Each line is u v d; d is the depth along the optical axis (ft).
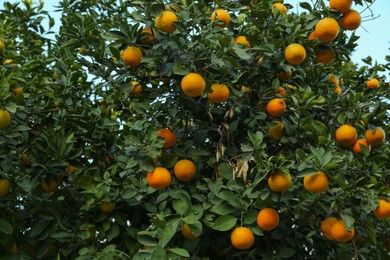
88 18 8.89
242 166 7.86
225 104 8.97
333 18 8.11
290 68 8.39
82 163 8.82
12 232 8.26
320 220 8.45
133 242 8.38
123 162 8.59
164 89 8.61
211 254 8.81
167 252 6.79
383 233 8.86
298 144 8.54
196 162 8.58
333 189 7.84
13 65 8.88
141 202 8.69
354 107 8.18
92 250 8.03
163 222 7.04
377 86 9.58
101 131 8.86
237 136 8.91
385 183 8.33
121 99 9.50
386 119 9.75
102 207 8.34
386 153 8.34
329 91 9.43
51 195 8.67
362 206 7.53
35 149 8.24
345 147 8.17
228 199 7.73
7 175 8.52
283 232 8.67
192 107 8.63
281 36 8.34
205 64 8.02
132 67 8.41
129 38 8.08
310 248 9.21
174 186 8.51
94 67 8.72
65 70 8.96
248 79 8.54
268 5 8.54
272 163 7.18
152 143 7.75
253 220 7.59
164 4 8.08
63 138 8.18
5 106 7.41
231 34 8.31
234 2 8.68
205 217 7.87
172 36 7.91
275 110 8.21
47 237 8.36
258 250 8.64
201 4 8.12
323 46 8.54
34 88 8.81
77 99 9.21
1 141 7.75
